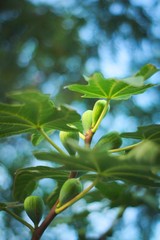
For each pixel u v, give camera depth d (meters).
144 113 3.37
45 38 3.95
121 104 3.38
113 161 0.88
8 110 1.00
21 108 1.00
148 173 0.91
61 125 1.02
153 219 1.90
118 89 1.03
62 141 1.05
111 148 1.03
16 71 3.86
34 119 1.02
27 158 3.21
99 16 3.72
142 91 1.04
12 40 3.88
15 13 3.88
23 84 3.92
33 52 3.97
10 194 2.64
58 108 0.99
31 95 0.95
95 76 1.02
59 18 3.94
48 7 3.96
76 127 1.06
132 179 0.94
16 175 1.07
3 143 3.26
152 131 1.02
